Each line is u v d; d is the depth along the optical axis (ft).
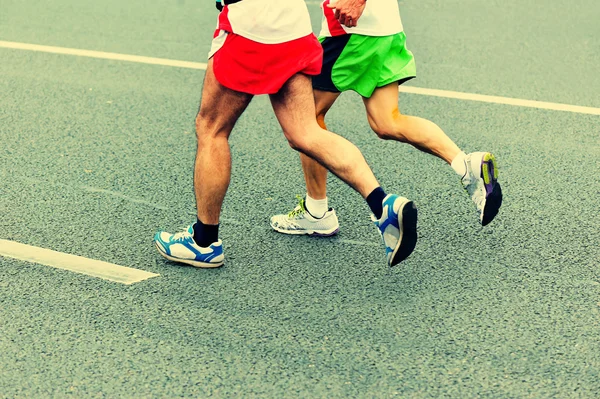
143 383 23.77
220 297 28.40
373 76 31.14
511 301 28.25
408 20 65.92
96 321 26.84
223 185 29.35
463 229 33.71
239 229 33.73
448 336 26.13
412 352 25.29
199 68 54.90
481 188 30.09
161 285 29.14
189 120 46.44
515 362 24.85
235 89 28.09
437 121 45.98
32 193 36.68
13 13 67.62
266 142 43.27
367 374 24.21
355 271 30.30
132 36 61.57
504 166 40.14
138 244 32.27
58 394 23.29
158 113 47.32
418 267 30.55
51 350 25.27
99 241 32.42
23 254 31.22
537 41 60.49
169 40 60.70
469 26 64.28
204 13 68.28
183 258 30.32
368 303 28.04
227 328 26.50
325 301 28.17
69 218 34.40
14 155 40.96
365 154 41.57
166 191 37.24
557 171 39.50
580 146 42.57
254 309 27.63
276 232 33.53
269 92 27.89
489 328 26.61
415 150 41.98
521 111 47.32
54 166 39.73
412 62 31.35
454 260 31.12
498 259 31.19
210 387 23.61
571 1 72.02
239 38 27.45
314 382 23.84
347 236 33.24
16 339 25.82
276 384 23.75
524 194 36.96
